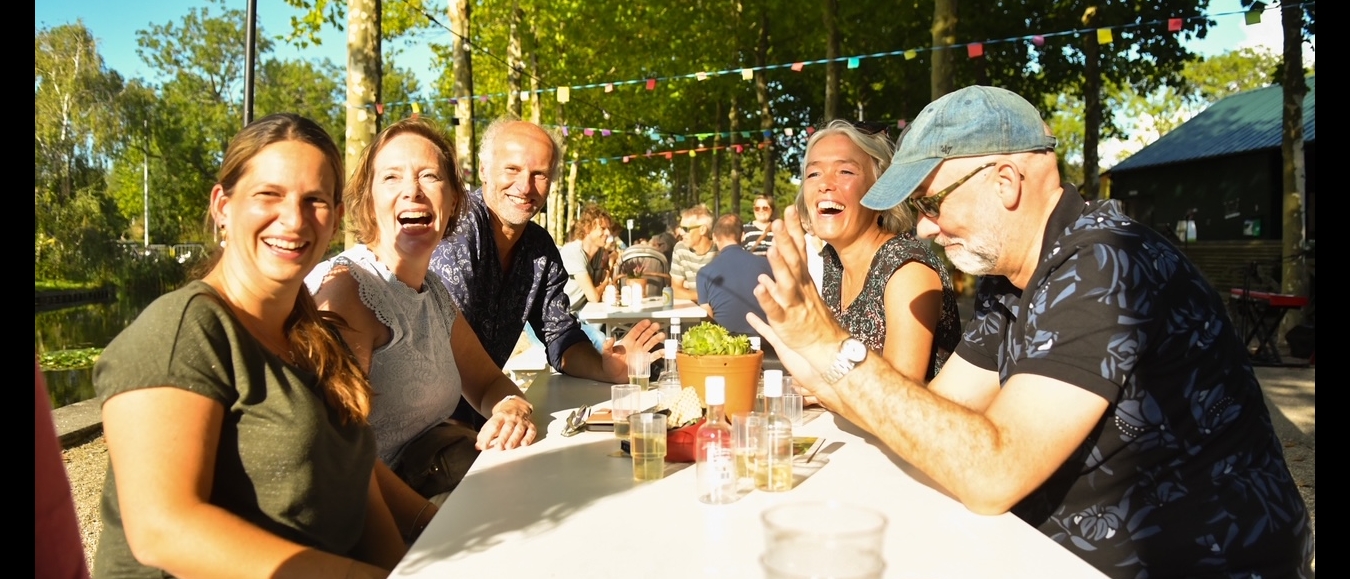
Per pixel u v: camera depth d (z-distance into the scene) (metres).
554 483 2.08
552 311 3.90
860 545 1.15
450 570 1.54
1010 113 1.99
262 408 1.84
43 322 24.45
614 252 13.51
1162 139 26.59
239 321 1.86
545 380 3.72
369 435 2.14
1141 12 15.88
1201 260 20.97
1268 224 21.38
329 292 2.60
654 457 2.09
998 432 1.76
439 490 2.80
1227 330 1.89
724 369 2.49
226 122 53.12
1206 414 1.83
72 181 36.41
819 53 20.61
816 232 3.28
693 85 24.16
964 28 18.08
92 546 4.26
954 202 2.02
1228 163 22.59
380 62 8.65
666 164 34.31
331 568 1.74
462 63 12.81
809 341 1.86
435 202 2.81
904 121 17.58
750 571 1.51
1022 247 2.02
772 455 1.97
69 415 7.36
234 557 1.66
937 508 1.84
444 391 2.91
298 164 1.95
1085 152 15.48
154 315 1.76
